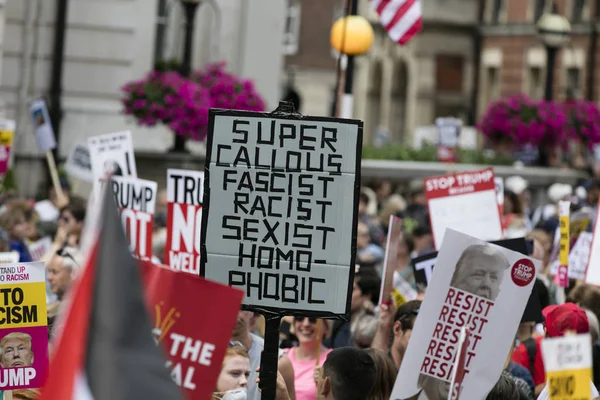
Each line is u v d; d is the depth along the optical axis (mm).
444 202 13180
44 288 8383
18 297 8344
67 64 31469
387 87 72625
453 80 69812
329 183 8414
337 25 17328
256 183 8461
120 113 31000
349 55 17328
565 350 6207
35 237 17250
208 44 34844
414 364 8344
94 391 5254
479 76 69688
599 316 11742
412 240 16141
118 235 5418
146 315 5379
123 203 11266
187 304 7039
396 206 21953
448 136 35719
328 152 8430
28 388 8359
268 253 8430
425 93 69312
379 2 18891
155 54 34438
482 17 69375
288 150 8445
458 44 69375
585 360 6270
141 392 5285
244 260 8445
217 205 8477
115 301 5348
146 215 11125
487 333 8359
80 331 5312
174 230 10867
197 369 7035
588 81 63062
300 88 78375
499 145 38844
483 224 13203
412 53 69812
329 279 8391
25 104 30359
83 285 5363
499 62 68312
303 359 10766
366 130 74562
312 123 8438
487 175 13148
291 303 8406
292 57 78250
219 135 8477
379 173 35094
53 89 30875
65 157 30922
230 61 35000
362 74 74938
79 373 5270
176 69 29688
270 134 8461
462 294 8336
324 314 8383
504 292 8344
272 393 8289
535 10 66438
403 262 15180
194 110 26828
